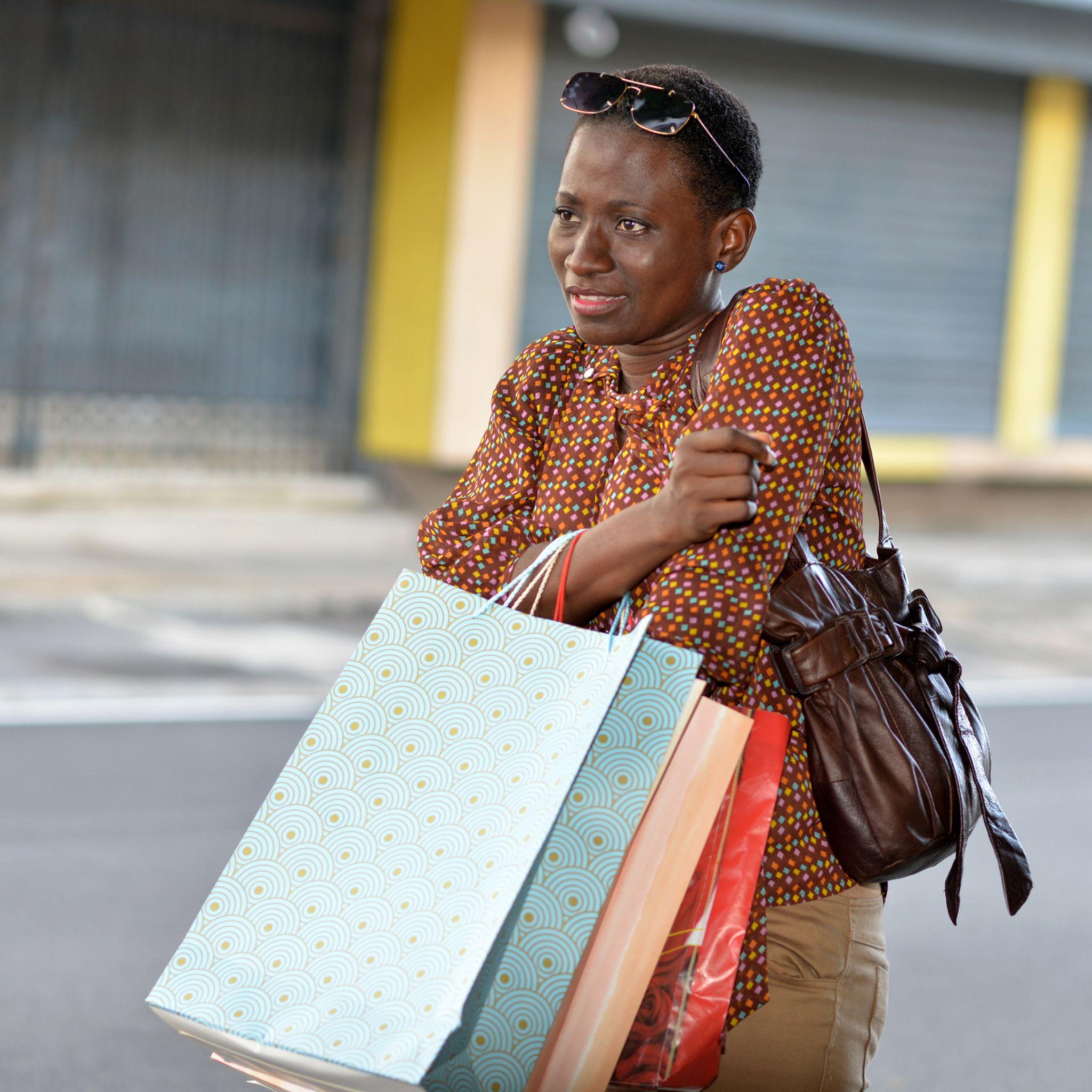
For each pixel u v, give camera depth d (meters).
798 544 2.63
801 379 2.46
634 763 2.29
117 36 18.59
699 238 2.58
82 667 13.01
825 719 2.57
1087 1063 6.64
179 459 19.73
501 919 2.13
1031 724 12.88
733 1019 2.58
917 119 22.11
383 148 19.97
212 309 19.59
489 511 2.82
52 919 7.52
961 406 23.20
